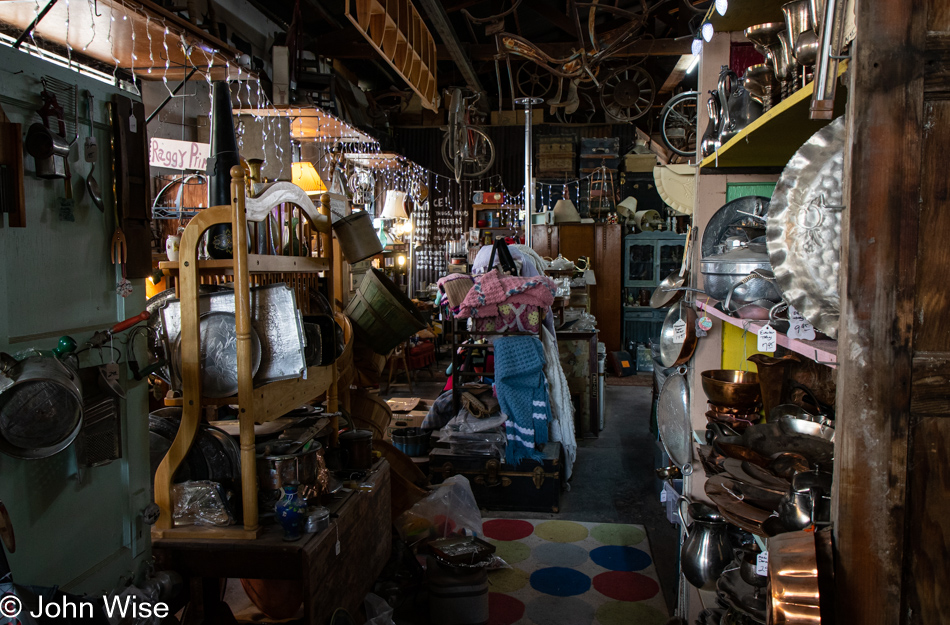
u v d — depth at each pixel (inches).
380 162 309.4
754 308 60.8
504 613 108.7
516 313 164.2
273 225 93.1
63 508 55.0
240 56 136.5
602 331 349.4
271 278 89.9
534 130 384.8
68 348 52.4
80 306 57.1
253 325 77.6
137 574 65.2
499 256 177.3
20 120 50.4
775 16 83.3
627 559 128.7
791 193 46.2
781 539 40.2
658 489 170.2
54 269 53.8
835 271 43.9
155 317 80.4
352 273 196.2
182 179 128.0
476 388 169.2
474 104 316.8
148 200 65.1
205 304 77.8
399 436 170.1
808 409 72.1
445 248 389.1
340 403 115.6
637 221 362.3
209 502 75.9
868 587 36.9
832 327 44.6
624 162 374.6
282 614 101.0
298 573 71.4
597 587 117.6
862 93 35.7
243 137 184.2
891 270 35.8
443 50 280.7
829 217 44.0
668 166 155.2
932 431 35.9
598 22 288.7
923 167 35.3
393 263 342.3
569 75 190.9
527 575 122.5
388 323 121.8
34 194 51.8
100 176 59.4
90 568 58.5
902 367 35.9
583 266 342.6
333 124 221.0
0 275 48.2
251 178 100.0
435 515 121.7
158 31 112.0
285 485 77.3
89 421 57.0
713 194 93.4
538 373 162.4
